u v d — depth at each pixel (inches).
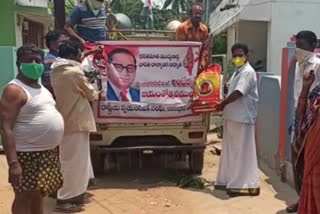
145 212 215.8
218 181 253.1
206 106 251.6
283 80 269.7
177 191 250.4
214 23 926.4
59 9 335.6
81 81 211.8
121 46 255.4
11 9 493.7
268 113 309.4
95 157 272.8
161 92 259.9
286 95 263.1
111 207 222.5
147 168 301.9
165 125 263.3
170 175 278.8
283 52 272.8
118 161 292.0
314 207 163.3
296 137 191.0
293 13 592.1
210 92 251.9
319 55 223.8
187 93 261.0
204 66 264.7
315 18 592.7
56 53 235.8
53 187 163.5
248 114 237.5
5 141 148.8
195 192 248.7
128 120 260.2
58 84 210.7
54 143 160.7
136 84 258.7
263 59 683.4
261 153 329.1
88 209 219.1
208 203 228.4
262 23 674.8
